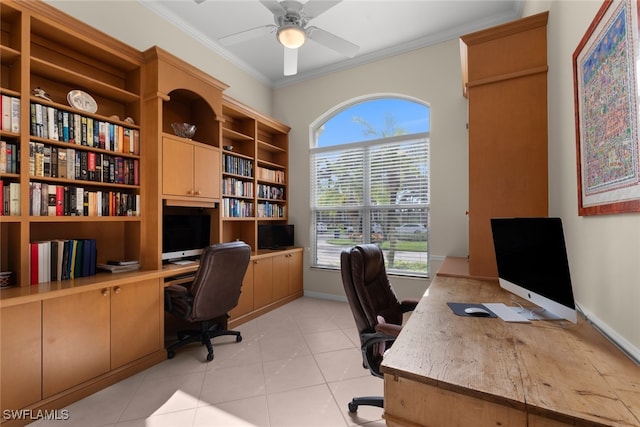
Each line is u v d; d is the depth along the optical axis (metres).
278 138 4.52
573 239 1.47
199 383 2.00
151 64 2.47
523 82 1.92
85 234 2.34
